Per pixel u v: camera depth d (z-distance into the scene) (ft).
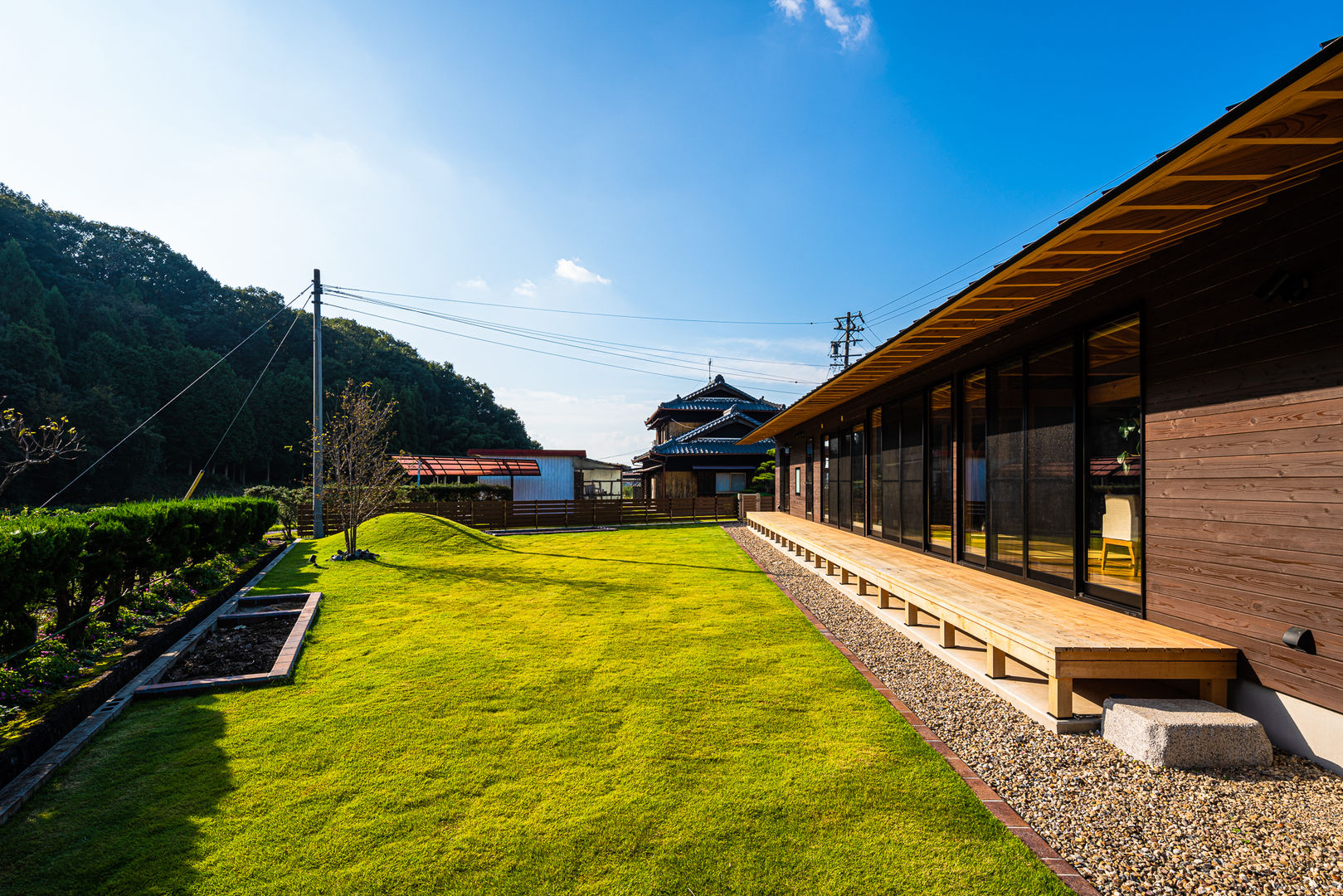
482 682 12.65
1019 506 15.85
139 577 17.92
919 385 22.13
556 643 15.67
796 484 44.19
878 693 11.76
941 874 6.32
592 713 10.88
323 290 44.62
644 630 16.98
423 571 28.71
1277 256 8.91
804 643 15.42
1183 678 9.67
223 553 26.61
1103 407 12.86
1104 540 12.80
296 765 8.99
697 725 10.28
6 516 14.74
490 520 59.72
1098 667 9.70
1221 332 9.91
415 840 7.06
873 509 27.53
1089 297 13.10
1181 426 10.72
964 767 8.75
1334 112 6.22
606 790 8.14
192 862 6.66
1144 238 10.05
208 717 10.91
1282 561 8.87
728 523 62.69
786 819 7.40
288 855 6.80
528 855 6.73
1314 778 8.12
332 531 49.83
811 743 9.51
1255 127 6.53
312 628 17.69
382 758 9.17
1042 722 10.14
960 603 13.17
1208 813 7.43
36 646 11.68
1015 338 16.01
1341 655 8.04
